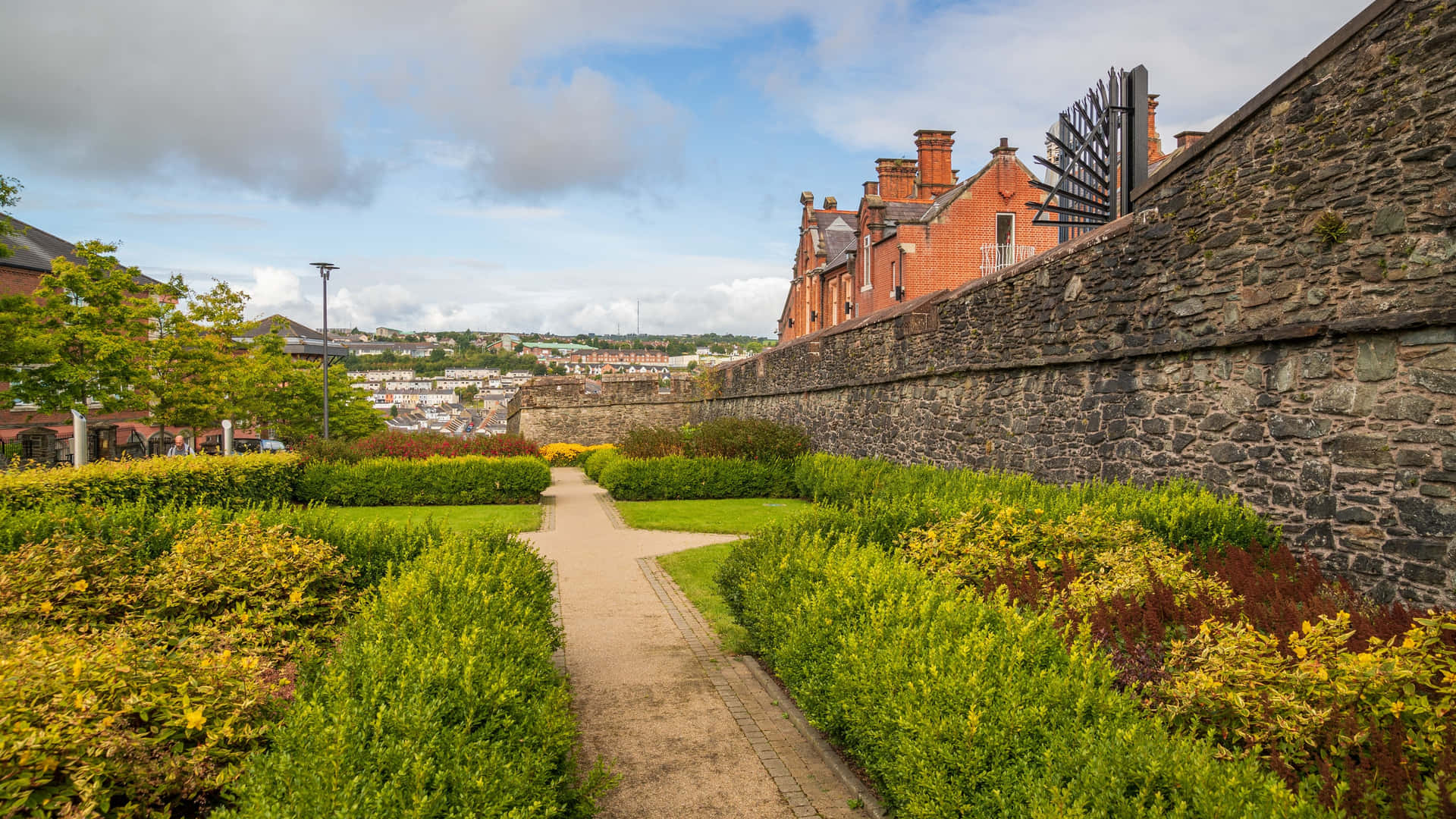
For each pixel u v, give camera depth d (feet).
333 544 23.86
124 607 19.88
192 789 11.27
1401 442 22.93
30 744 10.06
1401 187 22.89
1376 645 13.98
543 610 20.56
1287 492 26.55
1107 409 35.96
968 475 39.22
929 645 14.65
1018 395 43.37
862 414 66.64
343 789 9.41
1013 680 12.76
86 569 20.40
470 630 14.85
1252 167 27.99
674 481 64.44
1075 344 38.14
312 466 61.41
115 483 38.45
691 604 30.78
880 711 13.85
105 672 12.12
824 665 17.02
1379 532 23.38
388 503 61.62
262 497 53.26
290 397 126.41
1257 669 13.01
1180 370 31.65
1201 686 12.84
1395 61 23.03
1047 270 40.42
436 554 21.27
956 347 50.14
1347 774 10.51
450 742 11.00
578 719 19.53
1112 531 24.18
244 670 13.96
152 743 11.34
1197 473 30.53
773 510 56.95
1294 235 26.30
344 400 144.97
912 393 57.00
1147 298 33.30
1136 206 34.60
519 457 65.31
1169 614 17.30
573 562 38.88
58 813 10.17
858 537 26.35
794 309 149.18
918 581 19.02
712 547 42.57
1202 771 9.73
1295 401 26.35
